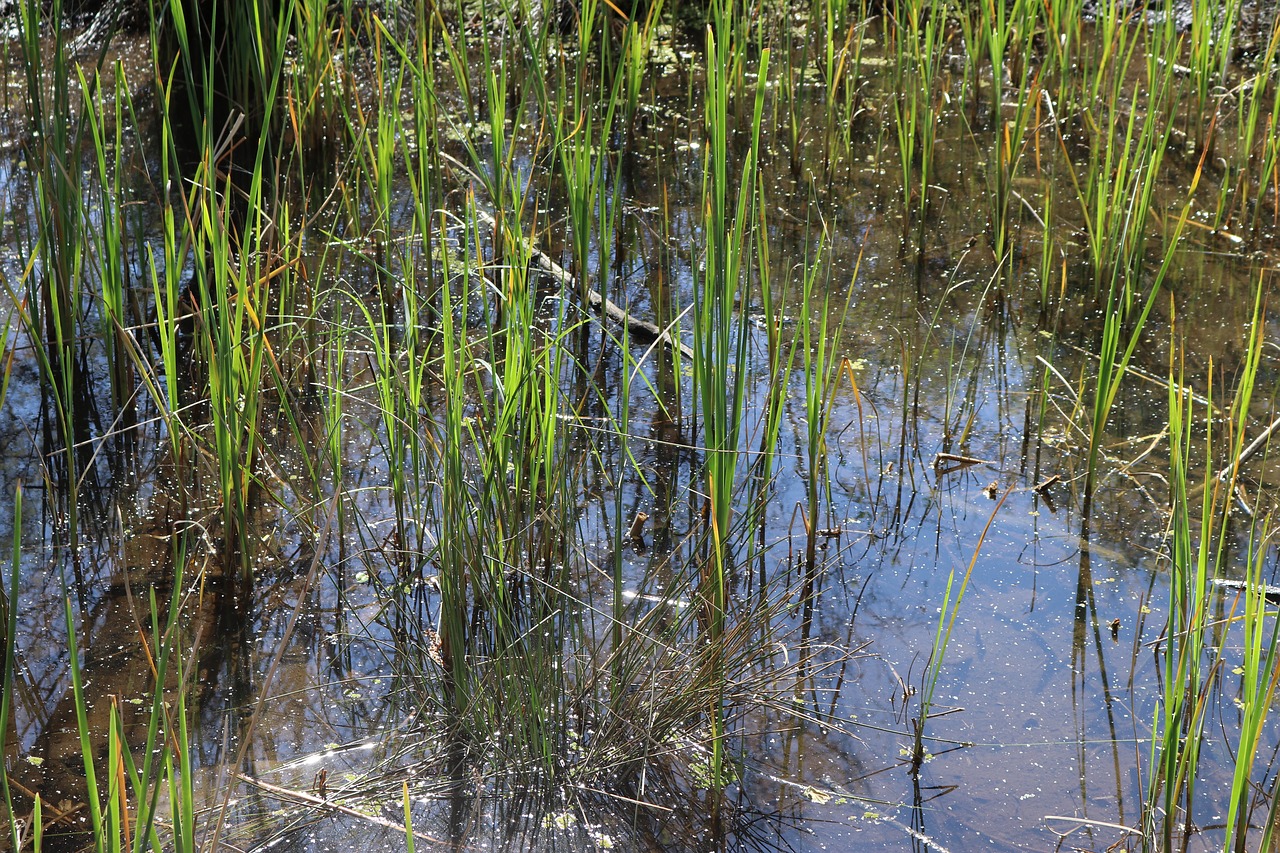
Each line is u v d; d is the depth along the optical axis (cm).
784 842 269
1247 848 264
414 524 368
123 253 475
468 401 434
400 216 595
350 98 668
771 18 800
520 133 681
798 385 465
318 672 325
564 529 314
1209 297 521
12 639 202
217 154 376
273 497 377
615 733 294
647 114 738
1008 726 304
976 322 509
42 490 400
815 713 309
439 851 265
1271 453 414
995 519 390
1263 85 608
